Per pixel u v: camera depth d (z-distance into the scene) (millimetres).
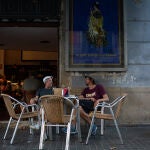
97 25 10203
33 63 16078
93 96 8969
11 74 16188
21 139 7945
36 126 8391
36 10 10141
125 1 10266
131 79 10234
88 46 10148
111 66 10141
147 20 10375
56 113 6660
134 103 10211
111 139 7965
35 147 7070
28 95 11234
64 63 10188
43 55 16016
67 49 10078
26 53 16109
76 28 10156
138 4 10383
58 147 7066
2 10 10117
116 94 10164
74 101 8164
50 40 12633
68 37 10109
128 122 10180
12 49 14750
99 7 10250
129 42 10289
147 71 10289
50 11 10172
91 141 7707
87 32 10164
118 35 10227
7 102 7656
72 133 8453
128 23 10320
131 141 7742
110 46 10188
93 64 10133
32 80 11336
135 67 10258
